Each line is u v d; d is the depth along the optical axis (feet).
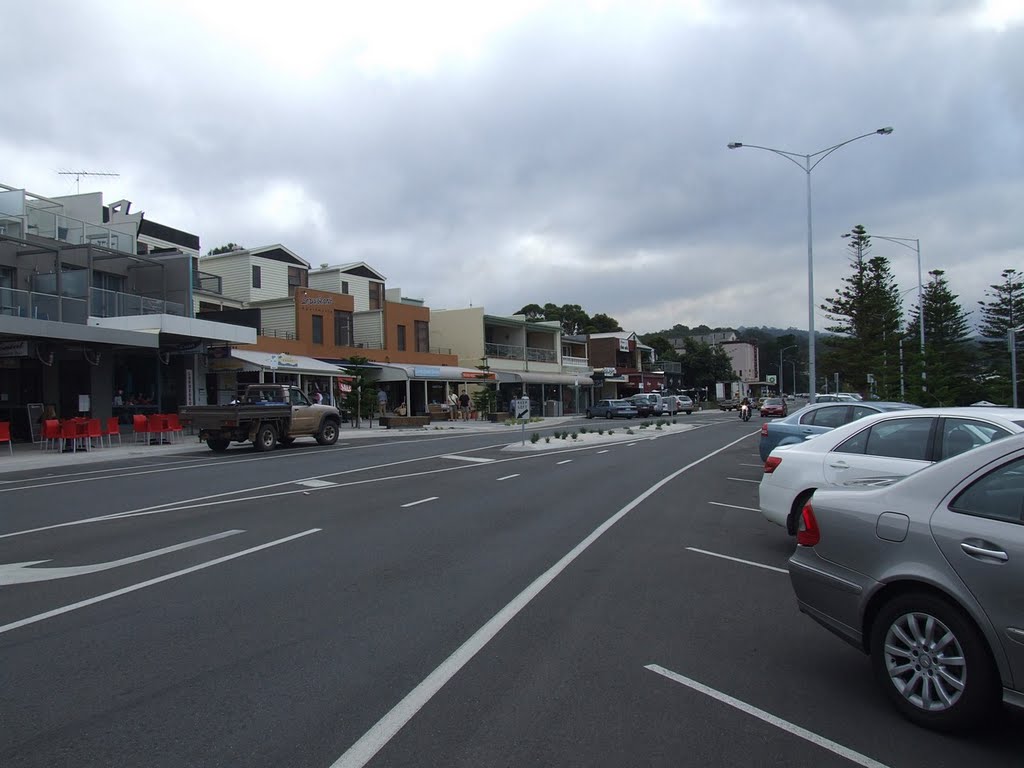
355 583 23.95
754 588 23.56
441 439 97.76
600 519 36.01
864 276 167.73
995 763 12.54
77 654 17.52
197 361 102.68
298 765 12.43
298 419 82.38
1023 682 12.56
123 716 14.23
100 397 89.45
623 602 21.95
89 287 87.40
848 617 15.35
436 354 166.81
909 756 12.78
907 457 24.93
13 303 80.79
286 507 39.70
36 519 36.01
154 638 18.65
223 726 13.82
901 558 14.35
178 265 99.81
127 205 131.34
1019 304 161.07
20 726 13.80
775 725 13.94
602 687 15.69
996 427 23.24
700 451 77.92
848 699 15.12
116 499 42.78
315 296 135.13
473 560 27.25
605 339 261.44
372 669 16.61
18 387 88.94
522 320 202.80
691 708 14.67
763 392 426.51
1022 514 13.15
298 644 18.22
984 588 13.05
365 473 56.59
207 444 82.33
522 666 16.84
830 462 26.71
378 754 12.80
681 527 33.96
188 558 27.50
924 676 13.91
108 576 24.81
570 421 167.73
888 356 140.05
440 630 19.30
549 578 24.67
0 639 18.57
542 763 12.53
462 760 12.61
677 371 309.22
